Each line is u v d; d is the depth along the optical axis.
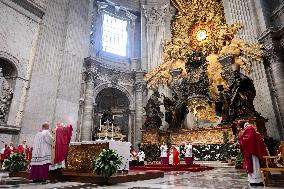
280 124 10.39
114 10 18.47
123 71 16.42
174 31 17.61
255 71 11.85
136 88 16.41
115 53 17.48
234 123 10.30
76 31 13.80
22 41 10.63
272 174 5.44
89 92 14.30
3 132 9.20
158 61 16.78
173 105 14.17
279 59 11.18
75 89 12.81
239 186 3.45
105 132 13.79
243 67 12.45
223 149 11.03
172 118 13.93
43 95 11.00
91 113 14.07
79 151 5.21
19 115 9.99
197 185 3.60
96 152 4.91
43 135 4.44
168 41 16.94
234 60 12.94
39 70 11.09
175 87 14.81
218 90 12.27
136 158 10.47
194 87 14.03
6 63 10.14
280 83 10.80
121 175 4.24
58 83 11.88
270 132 10.45
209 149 11.56
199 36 15.98
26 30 10.90
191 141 12.46
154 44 17.42
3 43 9.82
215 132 11.63
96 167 3.86
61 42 12.62
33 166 4.26
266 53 11.68
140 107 15.97
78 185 3.63
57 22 12.62
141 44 17.70
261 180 3.59
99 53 16.56
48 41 11.88
